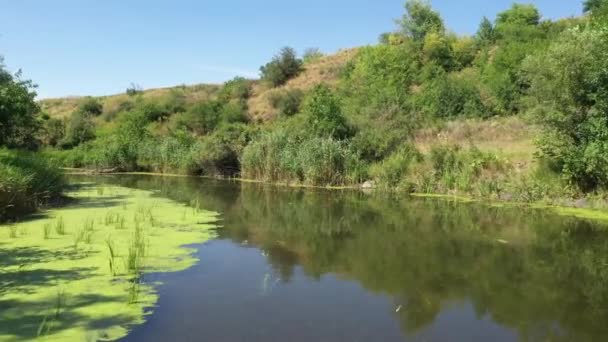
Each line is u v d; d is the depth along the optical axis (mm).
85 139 44625
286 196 19406
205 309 6754
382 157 23344
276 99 45688
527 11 52375
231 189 22109
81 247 9984
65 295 7082
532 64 16859
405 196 19109
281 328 6184
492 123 24438
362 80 41406
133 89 64562
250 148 27453
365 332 6137
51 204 16250
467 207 16188
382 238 11648
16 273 8109
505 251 10383
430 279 8406
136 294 7215
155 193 20281
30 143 24141
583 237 11648
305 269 8945
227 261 9336
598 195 15492
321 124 25281
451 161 20219
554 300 7410
